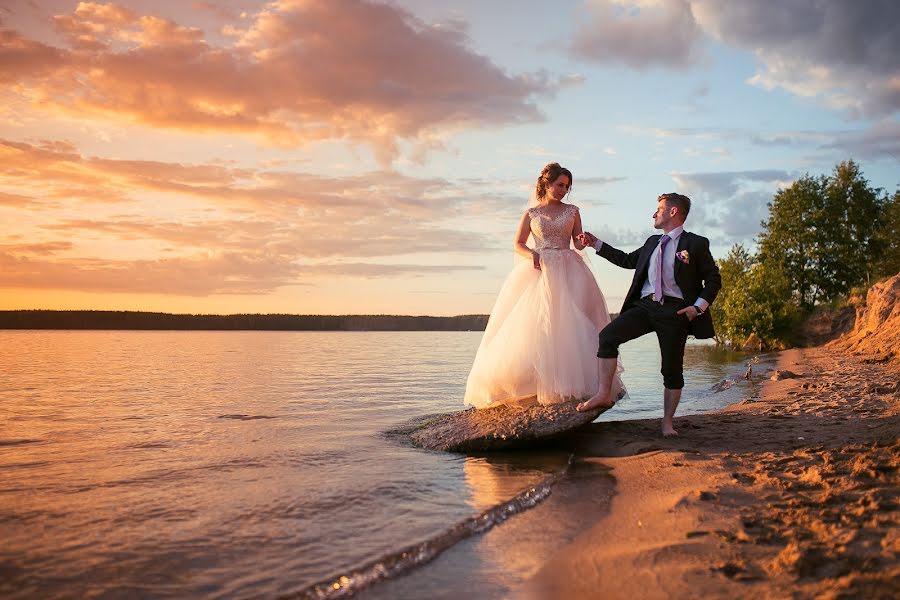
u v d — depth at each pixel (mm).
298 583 2865
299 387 12797
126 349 33844
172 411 9031
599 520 3754
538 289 6754
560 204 6984
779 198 51000
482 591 2742
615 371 6312
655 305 6301
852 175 50156
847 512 3314
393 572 2979
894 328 18359
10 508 4043
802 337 33688
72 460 5578
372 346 40062
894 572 2439
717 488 4090
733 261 41844
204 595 2742
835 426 6230
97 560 3154
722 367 18500
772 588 2463
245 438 6789
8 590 2791
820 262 49406
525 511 4016
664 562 2861
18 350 32031
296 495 4387
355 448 6246
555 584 2768
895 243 47219
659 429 6766
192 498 4305
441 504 4180
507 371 6699
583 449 6027
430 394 11477
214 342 48875
